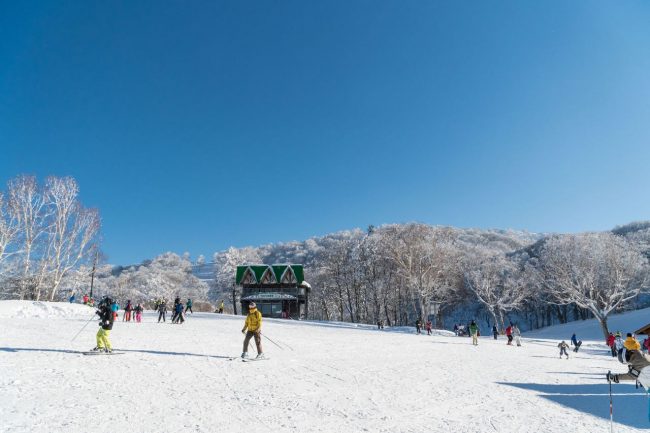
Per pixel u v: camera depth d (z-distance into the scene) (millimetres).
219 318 41125
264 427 7883
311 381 12250
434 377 14070
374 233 83688
